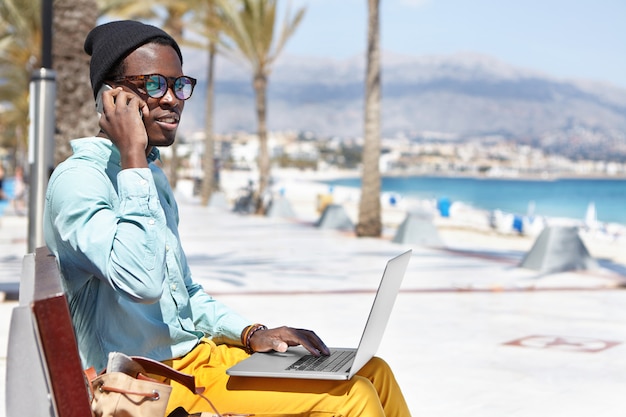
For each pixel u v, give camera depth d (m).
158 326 2.52
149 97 2.47
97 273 2.26
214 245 16.23
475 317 8.08
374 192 18.41
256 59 28.94
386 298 2.39
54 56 8.63
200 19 29.22
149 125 2.50
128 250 2.24
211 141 36.41
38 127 6.81
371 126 18.34
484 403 4.94
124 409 2.09
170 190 2.78
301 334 2.66
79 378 1.83
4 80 46.88
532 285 10.49
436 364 6.00
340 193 63.03
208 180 36.53
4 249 15.25
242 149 115.50
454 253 14.84
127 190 2.29
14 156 80.19
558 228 12.16
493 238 24.59
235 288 10.02
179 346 2.59
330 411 2.26
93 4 8.73
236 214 28.81
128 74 2.48
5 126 71.00
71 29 8.61
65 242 2.29
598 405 4.93
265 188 29.25
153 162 2.75
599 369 5.89
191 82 2.56
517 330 7.39
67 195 2.31
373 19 18.05
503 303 9.03
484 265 12.83
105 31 2.52
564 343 6.80
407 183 162.62
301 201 53.84
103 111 2.45
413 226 16.64
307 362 2.47
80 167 2.38
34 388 1.93
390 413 2.48
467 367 5.91
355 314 8.17
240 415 2.30
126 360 2.21
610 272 11.98
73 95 8.65
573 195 108.69
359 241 17.41
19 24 22.45
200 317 2.82
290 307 8.61
